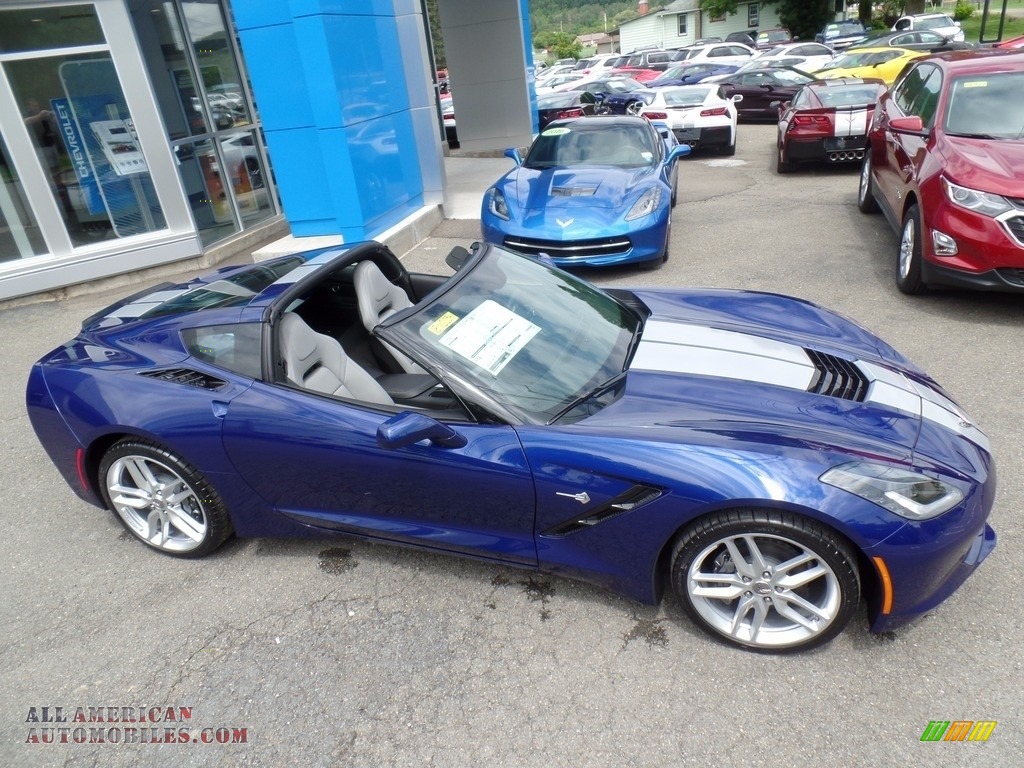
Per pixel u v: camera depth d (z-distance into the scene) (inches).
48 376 131.0
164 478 130.4
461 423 107.0
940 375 172.4
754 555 95.5
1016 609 103.5
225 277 144.9
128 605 122.6
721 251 286.0
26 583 131.0
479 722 93.9
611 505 98.7
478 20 553.3
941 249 199.8
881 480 90.4
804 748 86.4
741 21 1939.0
